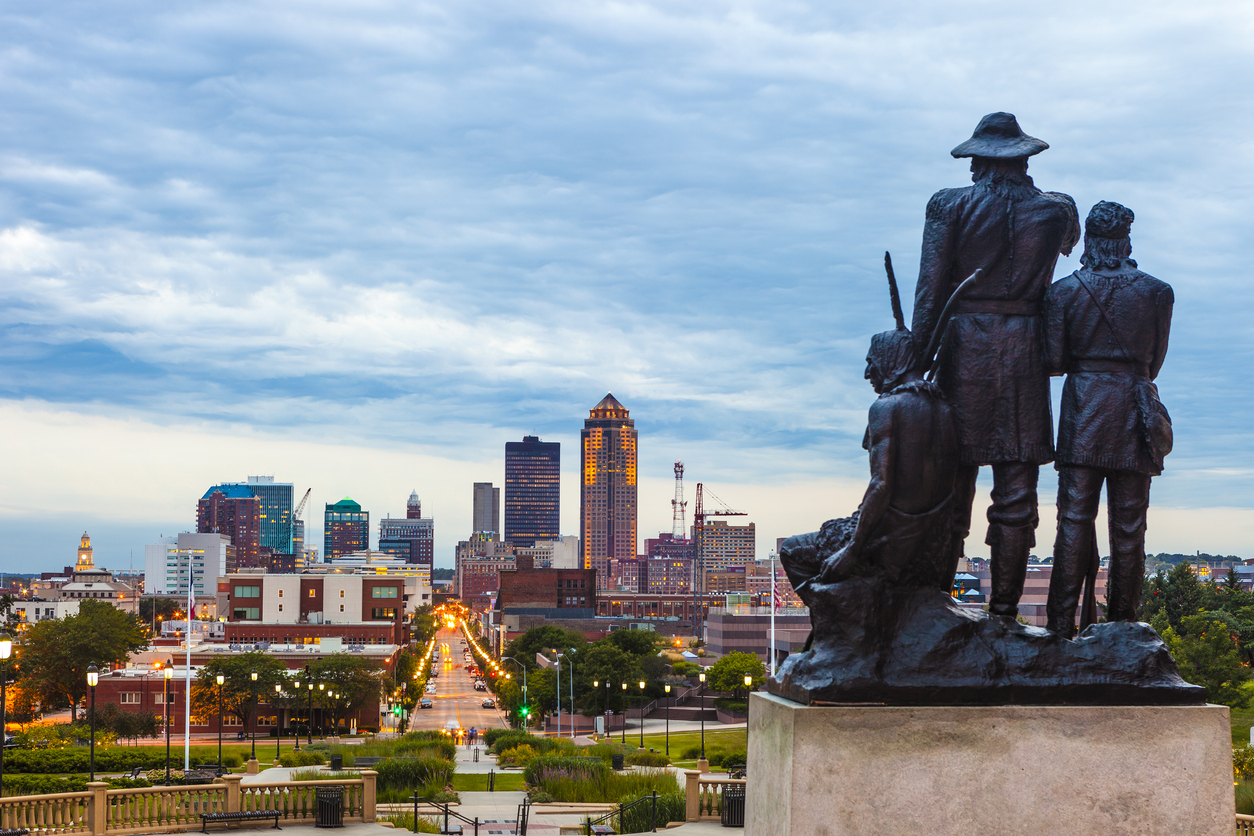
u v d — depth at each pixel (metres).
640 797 31.59
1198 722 9.10
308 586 164.25
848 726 8.81
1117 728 9.05
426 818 31.72
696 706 121.62
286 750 67.69
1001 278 9.90
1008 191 9.96
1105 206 9.95
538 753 57.00
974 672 9.12
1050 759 8.97
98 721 96.19
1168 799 8.99
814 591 9.36
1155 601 100.69
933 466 9.20
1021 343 9.86
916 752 8.85
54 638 113.31
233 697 103.25
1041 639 9.32
